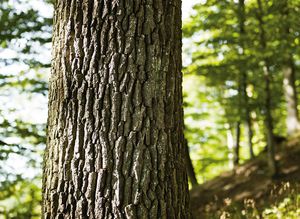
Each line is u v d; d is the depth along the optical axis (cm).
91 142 266
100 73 271
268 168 1198
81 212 261
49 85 287
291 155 1212
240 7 1010
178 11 299
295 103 1391
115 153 263
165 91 278
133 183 261
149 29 278
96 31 274
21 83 807
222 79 1101
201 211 1074
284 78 1421
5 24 760
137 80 271
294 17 895
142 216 259
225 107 1283
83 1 279
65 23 282
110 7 275
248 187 1134
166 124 275
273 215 640
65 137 271
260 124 1662
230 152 1852
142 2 279
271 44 980
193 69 1162
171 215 268
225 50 1108
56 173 269
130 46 272
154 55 277
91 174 262
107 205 259
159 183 266
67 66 277
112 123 266
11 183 760
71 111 272
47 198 272
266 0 948
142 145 266
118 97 268
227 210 686
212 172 2267
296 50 970
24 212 819
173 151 276
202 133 1861
